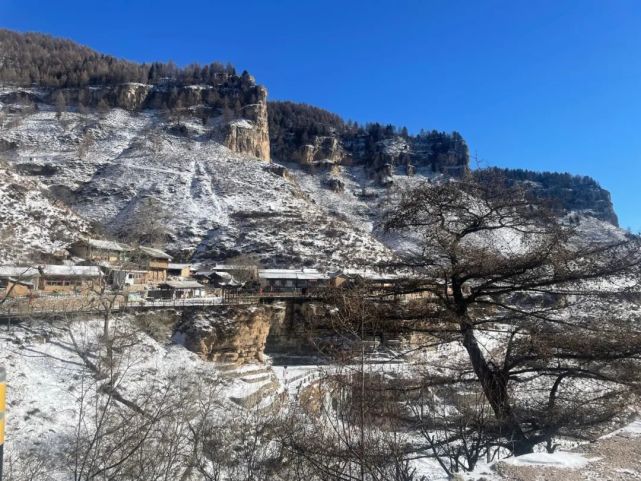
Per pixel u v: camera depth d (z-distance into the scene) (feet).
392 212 27.09
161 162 356.59
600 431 22.47
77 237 169.27
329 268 185.16
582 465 15.42
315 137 605.73
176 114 465.06
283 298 122.62
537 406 24.72
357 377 20.66
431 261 25.77
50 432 47.96
